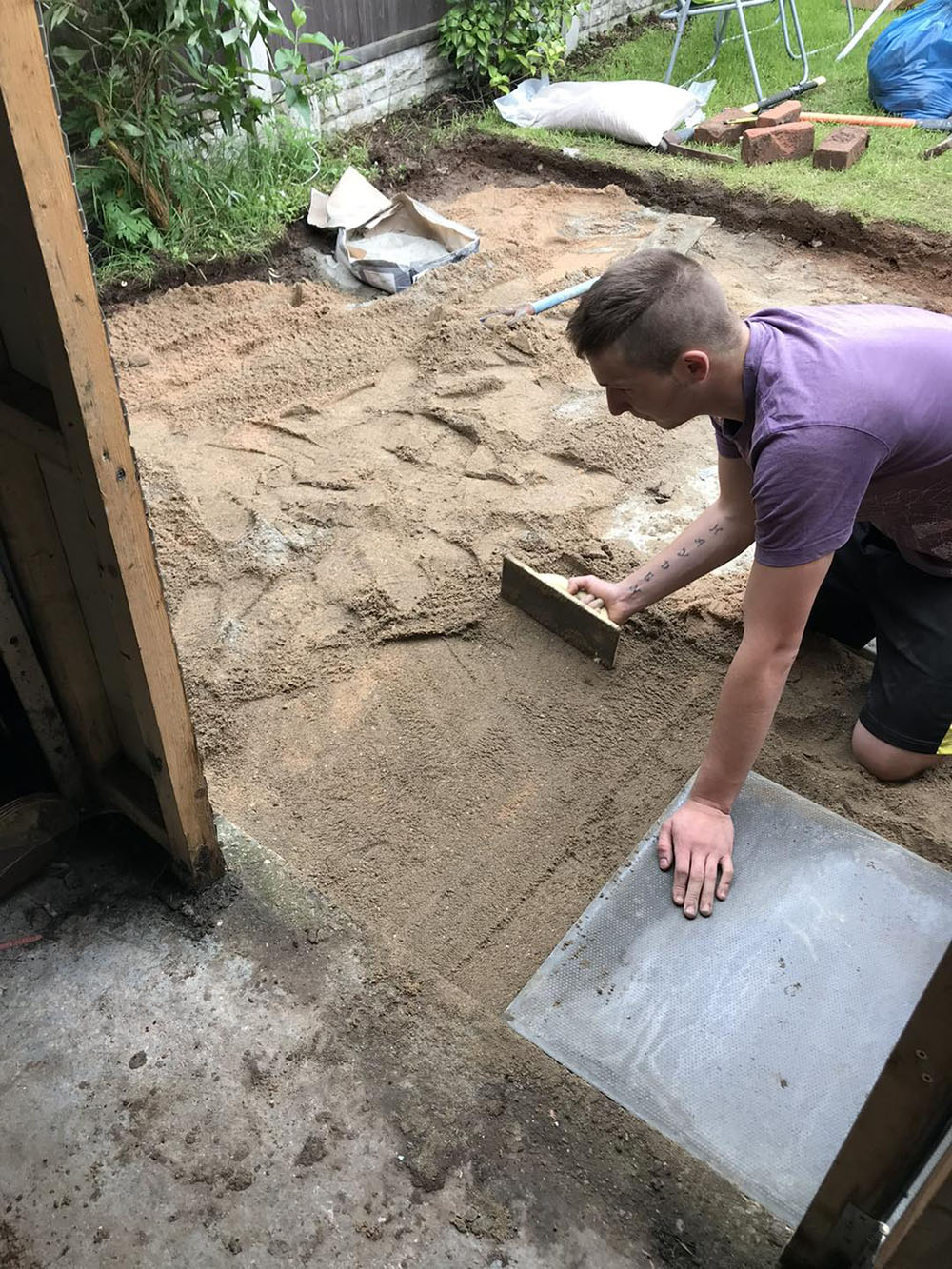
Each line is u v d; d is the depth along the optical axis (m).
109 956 1.74
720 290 1.67
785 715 2.36
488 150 5.45
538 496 3.03
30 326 1.24
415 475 3.11
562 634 2.57
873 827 2.12
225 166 4.48
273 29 4.18
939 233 4.35
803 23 7.02
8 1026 1.63
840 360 1.63
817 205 4.61
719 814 1.97
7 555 1.48
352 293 4.25
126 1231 1.41
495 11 5.58
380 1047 1.63
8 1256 1.38
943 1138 1.10
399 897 2.00
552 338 3.73
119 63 3.93
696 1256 1.40
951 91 5.49
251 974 1.72
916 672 2.12
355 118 5.40
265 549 2.79
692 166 5.07
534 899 2.02
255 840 1.99
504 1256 1.40
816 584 1.64
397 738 2.33
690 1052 1.66
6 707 1.83
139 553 1.37
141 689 1.51
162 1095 1.55
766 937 1.84
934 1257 1.04
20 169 1.01
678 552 2.38
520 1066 1.62
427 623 2.60
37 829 1.79
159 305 3.97
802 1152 1.54
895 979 1.78
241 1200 1.44
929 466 1.81
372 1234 1.41
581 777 2.26
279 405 3.43
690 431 3.33
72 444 1.24
